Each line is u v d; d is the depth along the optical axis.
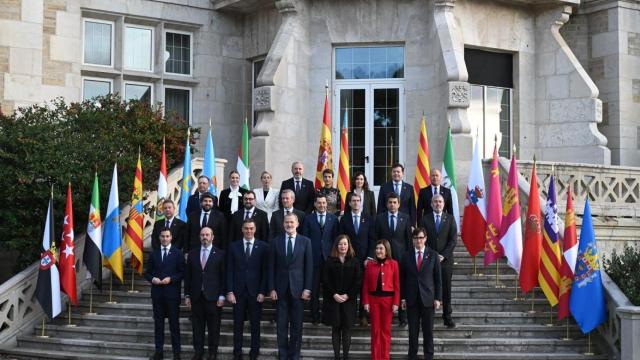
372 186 19.61
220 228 13.83
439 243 13.37
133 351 13.62
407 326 13.59
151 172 17.09
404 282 12.69
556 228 13.69
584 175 17.08
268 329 13.78
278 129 19.06
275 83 19.02
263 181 14.79
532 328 13.51
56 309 14.51
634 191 17.73
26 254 16.03
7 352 14.21
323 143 17.03
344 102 19.84
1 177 15.44
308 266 12.70
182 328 14.09
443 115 18.41
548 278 13.59
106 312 14.91
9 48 18.56
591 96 19.59
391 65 19.72
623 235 17.00
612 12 20.72
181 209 16.20
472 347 13.12
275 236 13.31
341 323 12.50
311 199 14.40
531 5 20.34
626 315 12.33
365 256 13.23
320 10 19.84
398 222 13.25
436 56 18.75
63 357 13.66
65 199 15.57
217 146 21.03
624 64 20.67
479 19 19.72
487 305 14.15
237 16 21.36
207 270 12.84
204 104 20.97
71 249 14.68
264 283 12.77
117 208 15.10
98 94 20.05
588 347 13.24
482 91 20.06
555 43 20.16
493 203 14.93
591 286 13.10
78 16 19.50
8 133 15.87
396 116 19.59
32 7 18.80
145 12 20.30
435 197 13.46
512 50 20.20
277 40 19.47
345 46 19.88
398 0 19.47
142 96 20.53
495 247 14.83
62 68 19.23
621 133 20.59
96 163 15.87
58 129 16.22
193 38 21.06
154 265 13.14
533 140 20.34
